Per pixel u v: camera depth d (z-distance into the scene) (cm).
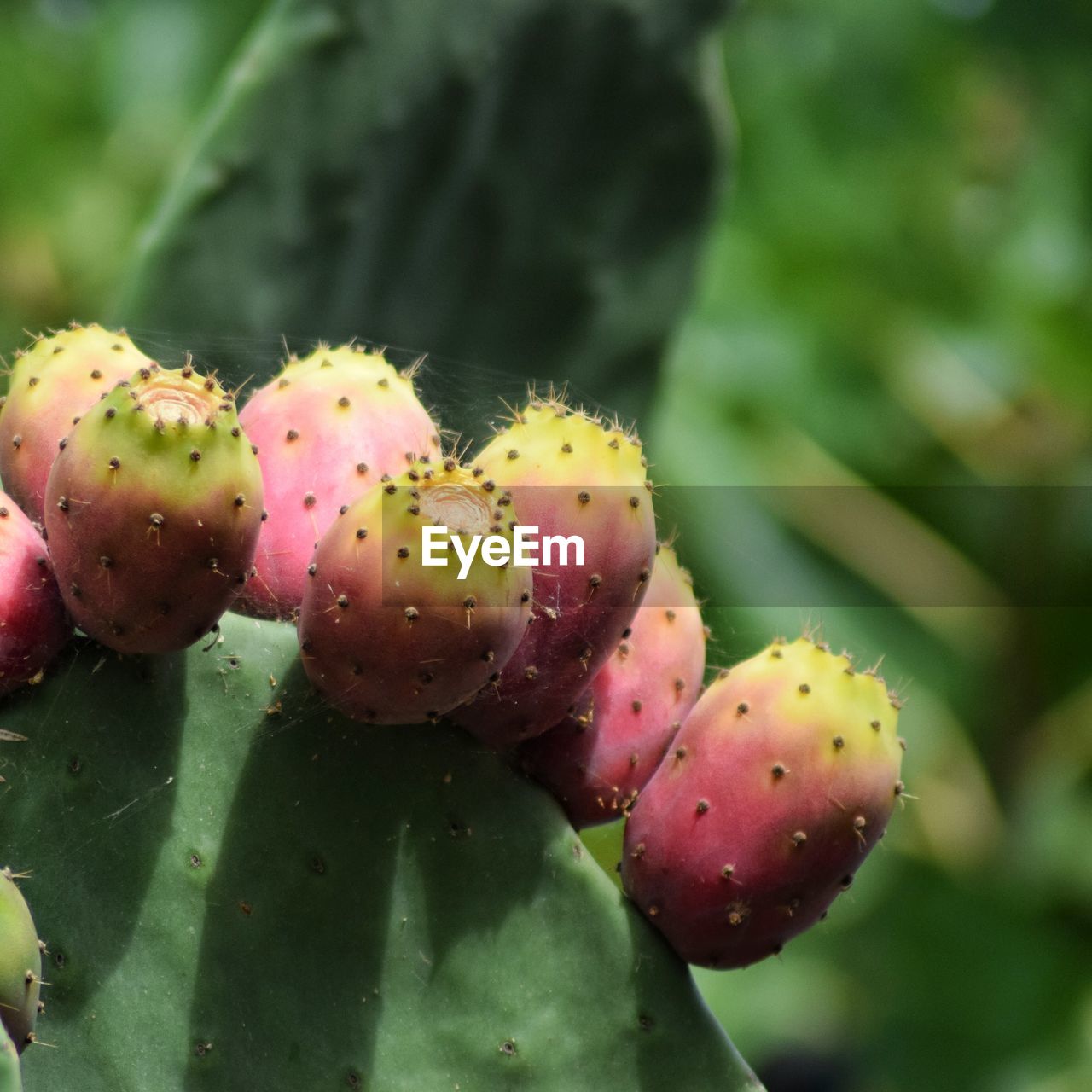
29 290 174
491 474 78
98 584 77
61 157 175
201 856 80
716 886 79
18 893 75
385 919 79
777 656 80
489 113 101
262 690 80
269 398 83
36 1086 79
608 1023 79
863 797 78
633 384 105
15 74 175
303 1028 79
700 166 104
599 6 100
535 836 79
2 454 83
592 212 103
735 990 174
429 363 104
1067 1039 176
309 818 79
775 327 171
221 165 100
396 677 76
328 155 100
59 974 79
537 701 79
